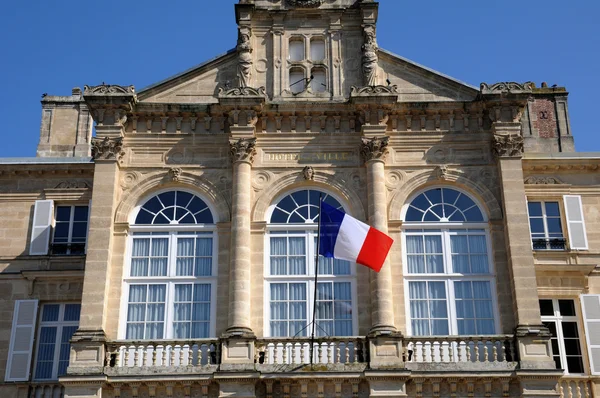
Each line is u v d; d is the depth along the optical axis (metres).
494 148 34.28
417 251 33.47
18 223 36.31
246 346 30.55
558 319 34.62
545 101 43.78
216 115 34.88
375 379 29.80
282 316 32.34
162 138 34.72
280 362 30.97
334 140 34.69
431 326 32.31
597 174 37.00
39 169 36.78
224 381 29.75
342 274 32.94
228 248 33.09
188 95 35.75
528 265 32.19
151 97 35.59
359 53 36.53
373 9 36.78
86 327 31.02
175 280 32.81
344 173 34.25
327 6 37.06
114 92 34.28
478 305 32.59
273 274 32.94
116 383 29.88
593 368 33.16
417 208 34.16
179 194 34.22
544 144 42.66
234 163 33.84
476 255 33.38
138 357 30.94
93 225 32.72
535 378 29.97
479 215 34.03
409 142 34.81
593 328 33.94
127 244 33.28
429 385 30.22
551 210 36.72
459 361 30.58
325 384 30.12
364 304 32.16
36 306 34.47
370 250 31.23
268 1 37.16
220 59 36.34
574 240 35.72
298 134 34.72
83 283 32.97
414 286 32.91
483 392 30.20
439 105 34.81
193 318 32.28
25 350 33.75
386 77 36.12
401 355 30.47
